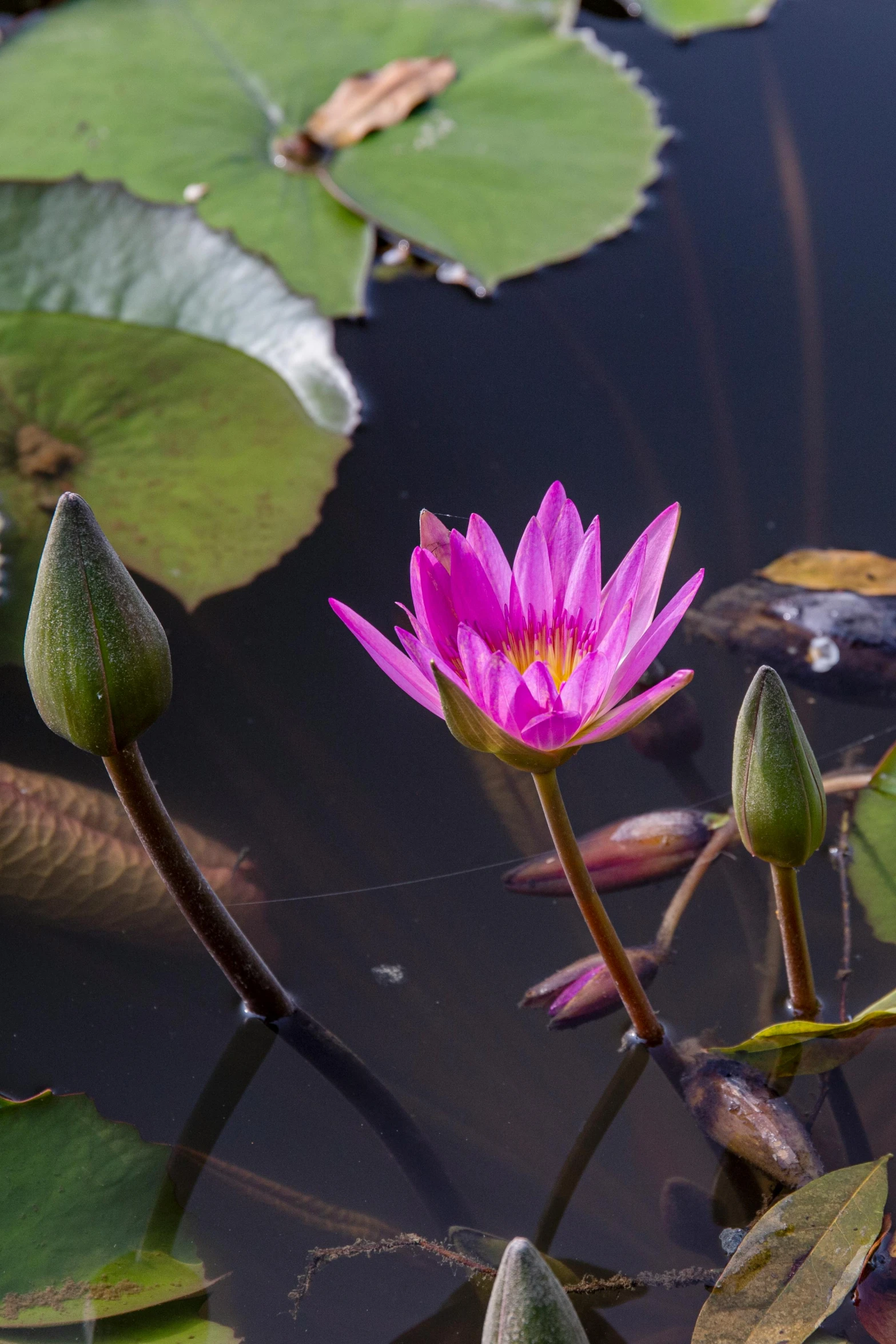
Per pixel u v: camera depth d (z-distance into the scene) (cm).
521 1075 127
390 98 195
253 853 134
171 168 183
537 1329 112
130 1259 122
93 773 137
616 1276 122
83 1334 120
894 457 148
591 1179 124
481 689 118
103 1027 129
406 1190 124
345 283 170
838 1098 125
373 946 131
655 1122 125
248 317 168
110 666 119
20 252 174
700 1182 124
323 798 136
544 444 153
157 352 167
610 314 172
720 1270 121
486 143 189
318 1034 129
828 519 144
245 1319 121
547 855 133
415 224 174
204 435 155
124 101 194
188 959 132
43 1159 124
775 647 139
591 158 186
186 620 142
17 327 169
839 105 200
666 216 184
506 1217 124
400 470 151
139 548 144
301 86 198
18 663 140
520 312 174
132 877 132
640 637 119
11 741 138
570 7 211
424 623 120
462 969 130
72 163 183
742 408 156
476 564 120
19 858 132
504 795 136
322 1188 125
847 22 217
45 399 159
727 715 137
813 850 122
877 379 158
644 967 128
